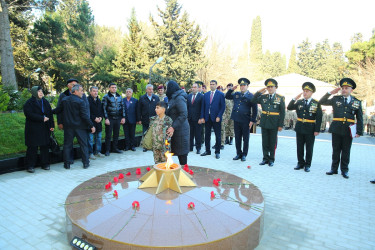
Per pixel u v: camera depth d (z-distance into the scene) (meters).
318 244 2.72
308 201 3.88
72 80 5.53
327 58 44.50
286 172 5.39
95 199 2.82
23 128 6.53
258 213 2.66
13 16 20.53
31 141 4.93
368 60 25.83
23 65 24.14
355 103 5.02
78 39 25.23
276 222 3.20
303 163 5.68
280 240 2.78
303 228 3.06
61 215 3.33
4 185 4.34
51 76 23.73
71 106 5.22
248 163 6.03
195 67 26.30
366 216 3.41
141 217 2.41
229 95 7.04
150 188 3.04
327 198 4.01
